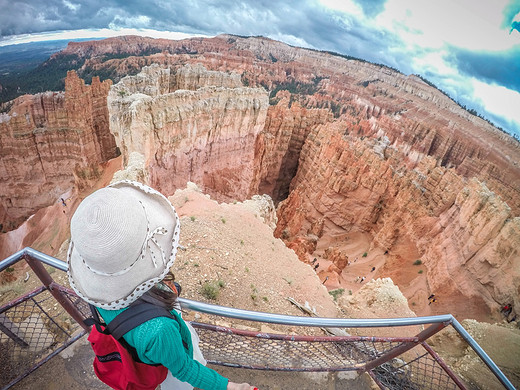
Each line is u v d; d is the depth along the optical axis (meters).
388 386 4.33
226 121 37.34
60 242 36.09
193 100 32.69
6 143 50.66
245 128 40.31
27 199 54.38
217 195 41.34
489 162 67.38
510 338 11.38
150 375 2.01
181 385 2.34
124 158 27.41
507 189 52.25
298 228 46.56
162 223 1.89
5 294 10.06
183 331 2.00
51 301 7.41
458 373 9.43
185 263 10.09
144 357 1.73
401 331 12.39
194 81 47.97
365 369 4.38
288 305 10.41
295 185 73.12
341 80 193.88
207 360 4.07
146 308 1.71
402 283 36.88
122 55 191.25
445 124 95.94
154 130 28.58
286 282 12.05
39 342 4.18
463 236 32.44
